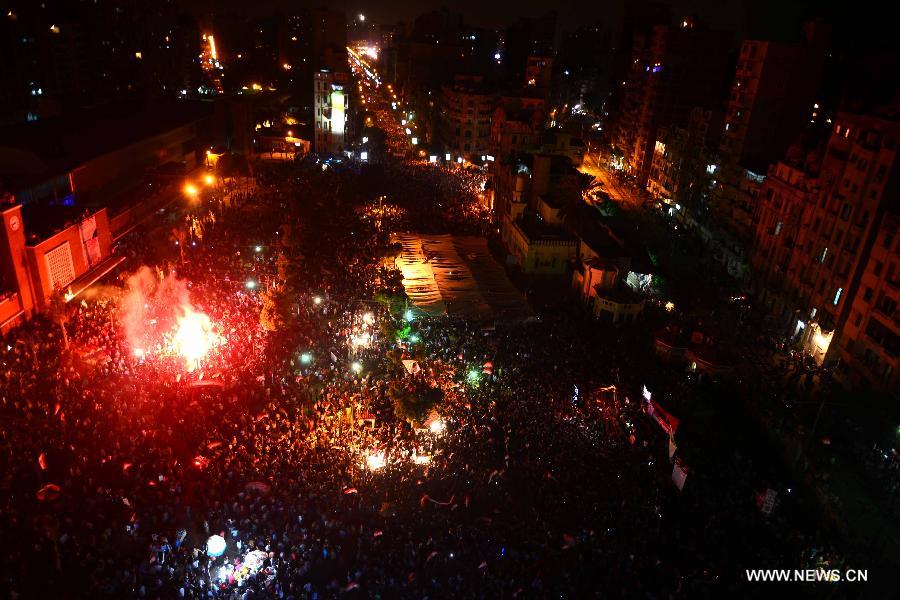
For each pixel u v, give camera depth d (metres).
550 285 77.25
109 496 36.66
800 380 57.53
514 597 33.25
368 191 105.12
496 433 46.31
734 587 34.88
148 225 81.75
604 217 92.31
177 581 32.59
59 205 64.38
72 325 54.44
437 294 69.94
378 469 42.19
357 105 156.25
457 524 38.31
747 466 46.28
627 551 36.72
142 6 148.25
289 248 70.19
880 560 38.31
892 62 80.69
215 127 119.00
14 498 35.59
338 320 59.00
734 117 89.88
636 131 129.62
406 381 47.66
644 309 69.19
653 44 120.88
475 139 132.62
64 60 122.00
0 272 52.12
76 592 31.11
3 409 41.94
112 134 86.94
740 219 85.44
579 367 55.53
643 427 48.03
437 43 187.12
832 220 62.66
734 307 72.06
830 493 43.25
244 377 49.28
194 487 38.19
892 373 50.38
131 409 43.88
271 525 36.41
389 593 33.06
